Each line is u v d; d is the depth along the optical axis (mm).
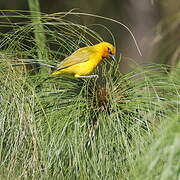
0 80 8586
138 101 8492
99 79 9016
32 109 8289
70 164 8180
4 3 18422
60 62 9594
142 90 8656
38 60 9094
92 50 10312
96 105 8688
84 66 10102
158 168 6836
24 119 8273
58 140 8219
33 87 8688
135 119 8438
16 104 8367
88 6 19250
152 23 20406
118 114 8523
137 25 20438
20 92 8430
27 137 8359
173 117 7117
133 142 8188
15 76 8531
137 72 8844
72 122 8500
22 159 8383
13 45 9156
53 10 18906
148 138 7961
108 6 19656
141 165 6875
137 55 18516
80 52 10125
